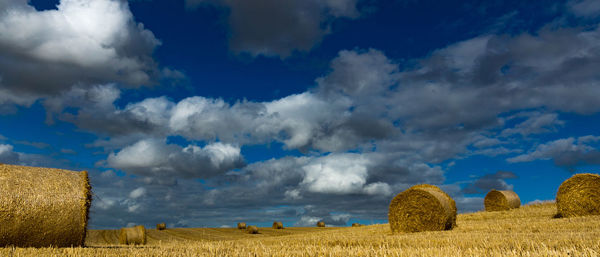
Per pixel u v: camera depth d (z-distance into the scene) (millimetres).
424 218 15992
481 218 19609
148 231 33531
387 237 11195
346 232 18688
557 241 7383
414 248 7703
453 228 15742
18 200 7871
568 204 17031
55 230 8250
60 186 8602
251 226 33062
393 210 17078
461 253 6043
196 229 36375
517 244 7191
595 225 11578
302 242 11516
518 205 24562
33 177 8445
